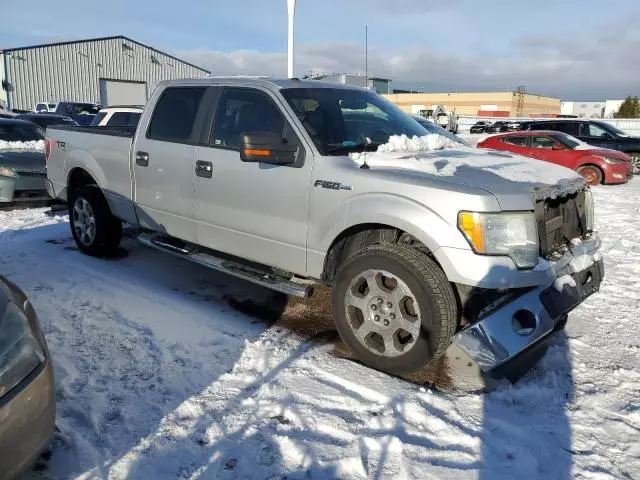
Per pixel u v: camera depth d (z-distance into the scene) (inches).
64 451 113.9
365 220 146.9
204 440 118.8
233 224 182.2
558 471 112.1
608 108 3631.9
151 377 144.1
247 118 180.9
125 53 1540.4
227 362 153.1
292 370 149.3
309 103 175.8
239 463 112.0
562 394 140.8
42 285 211.6
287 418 127.3
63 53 1435.8
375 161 156.5
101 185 235.9
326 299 205.6
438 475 109.7
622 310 198.5
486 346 133.6
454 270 134.0
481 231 131.9
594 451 118.6
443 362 157.3
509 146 623.5
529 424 127.5
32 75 1396.4
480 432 124.0
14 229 307.0
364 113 188.4
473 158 166.6
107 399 133.2
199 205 192.2
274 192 168.1
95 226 245.3
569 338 173.6
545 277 136.6
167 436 119.7
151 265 240.8
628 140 684.1
